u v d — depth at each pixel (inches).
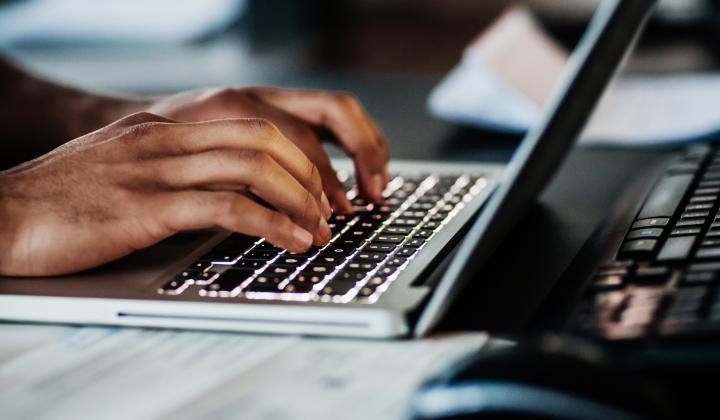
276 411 19.0
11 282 26.3
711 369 18.7
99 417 19.2
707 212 27.7
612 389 16.9
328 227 28.1
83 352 23.0
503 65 47.8
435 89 59.1
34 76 43.1
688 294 21.5
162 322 24.3
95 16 82.4
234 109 35.7
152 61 69.9
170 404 19.6
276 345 22.8
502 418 16.9
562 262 27.9
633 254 25.3
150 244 26.8
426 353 21.8
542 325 22.2
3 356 22.9
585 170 40.5
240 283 25.2
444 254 27.5
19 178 27.8
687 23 73.0
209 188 26.8
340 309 23.0
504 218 23.8
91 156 27.4
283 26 86.2
